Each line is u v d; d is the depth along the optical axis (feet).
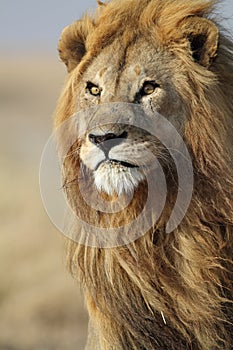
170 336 37.27
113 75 36.76
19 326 65.00
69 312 66.28
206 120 36.14
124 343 37.99
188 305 36.32
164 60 36.76
